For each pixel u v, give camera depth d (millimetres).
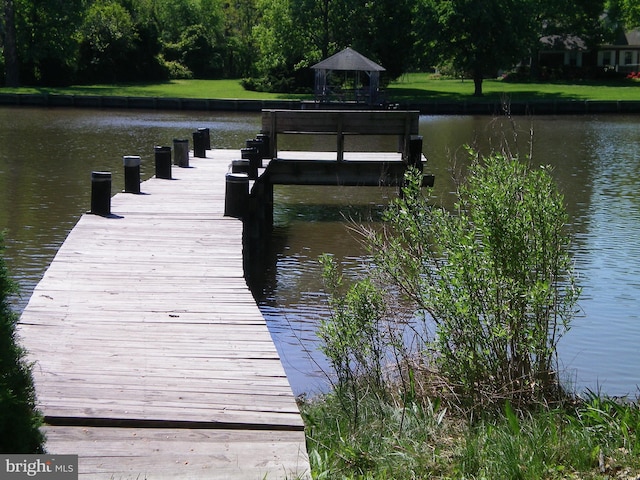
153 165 21531
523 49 52812
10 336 3480
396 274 6395
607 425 5070
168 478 4016
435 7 52594
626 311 9492
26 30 54125
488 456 4617
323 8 53969
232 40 72125
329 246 13070
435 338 6371
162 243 9336
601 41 68625
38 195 16438
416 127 16141
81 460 4188
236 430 4648
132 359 5582
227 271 8141
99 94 48844
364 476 4391
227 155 18812
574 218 15094
